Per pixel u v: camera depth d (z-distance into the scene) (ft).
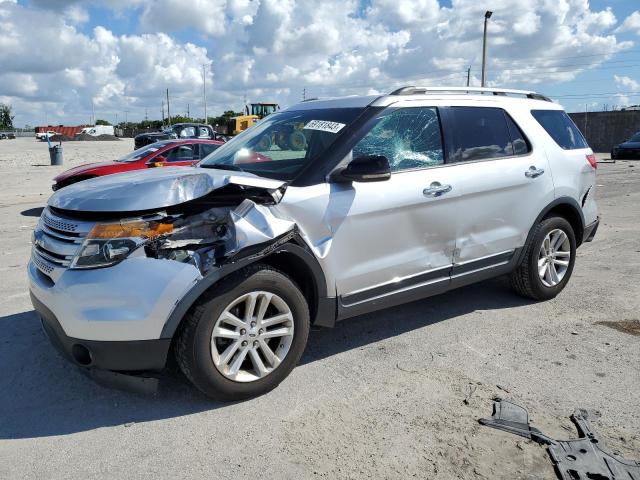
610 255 22.65
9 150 136.15
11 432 10.05
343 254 11.80
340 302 12.03
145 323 9.73
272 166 12.51
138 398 11.14
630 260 21.72
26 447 9.59
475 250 14.34
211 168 13.34
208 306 10.09
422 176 13.04
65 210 10.39
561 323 15.02
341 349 13.42
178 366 11.36
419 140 13.37
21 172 71.97
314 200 11.37
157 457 9.28
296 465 9.01
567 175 16.49
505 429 9.92
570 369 12.32
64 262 10.04
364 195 12.02
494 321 15.17
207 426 10.15
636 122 120.67
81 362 10.20
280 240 10.64
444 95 14.30
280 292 10.89
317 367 12.46
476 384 11.64
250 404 10.89
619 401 10.95
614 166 71.00
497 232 14.79
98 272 9.75
